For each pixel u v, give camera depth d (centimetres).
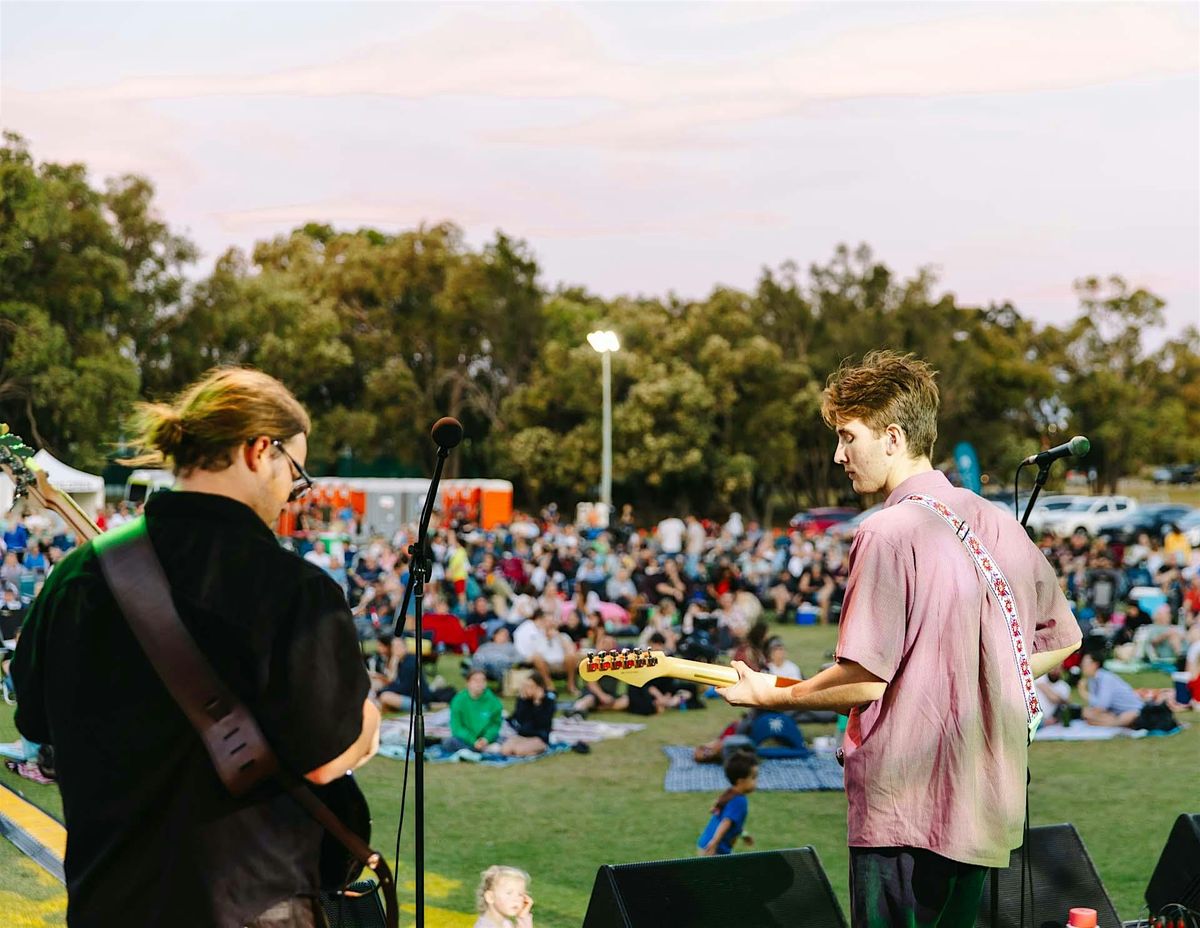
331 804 216
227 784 201
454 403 6269
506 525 3850
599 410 5688
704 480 5997
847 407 297
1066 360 8019
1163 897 457
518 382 6247
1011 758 284
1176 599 2189
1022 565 295
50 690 210
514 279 6197
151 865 206
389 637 1584
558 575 2466
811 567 2581
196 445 216
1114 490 8019
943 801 279
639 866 402
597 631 1714
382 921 385
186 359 4947
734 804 854
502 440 5975
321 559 2314
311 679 203
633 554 2734
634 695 1549
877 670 277
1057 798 1066
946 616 280
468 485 4200
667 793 1109
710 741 1372
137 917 206
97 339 4447
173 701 204
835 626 2452
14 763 425
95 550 212
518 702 1319
